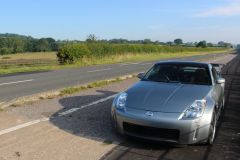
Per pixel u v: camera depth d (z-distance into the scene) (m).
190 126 5.40
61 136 6.10
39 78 17.33
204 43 151.25
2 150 5.24
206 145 5.96
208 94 6.16
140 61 39.41
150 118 5.48
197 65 7.41
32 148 5.39
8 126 6.57
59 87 13.38
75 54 34.50
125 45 51.84
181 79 6.93
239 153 5.61
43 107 8.58
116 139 6.07
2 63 32.56
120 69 25.20
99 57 40.91
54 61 37.53
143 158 5.23
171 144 5.67
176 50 85.44
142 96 5.99
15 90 12.35
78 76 18.72
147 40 90.44
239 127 7.32
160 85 6.53
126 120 5.67
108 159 5.09
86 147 5.57
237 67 27.88
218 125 7.42
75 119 7.37
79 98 10.11
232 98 11.12
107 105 9.05
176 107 5.59
